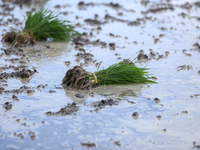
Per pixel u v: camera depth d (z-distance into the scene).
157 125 10.92
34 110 11.76
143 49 20.58
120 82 14.71
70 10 31.16
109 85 14.55
